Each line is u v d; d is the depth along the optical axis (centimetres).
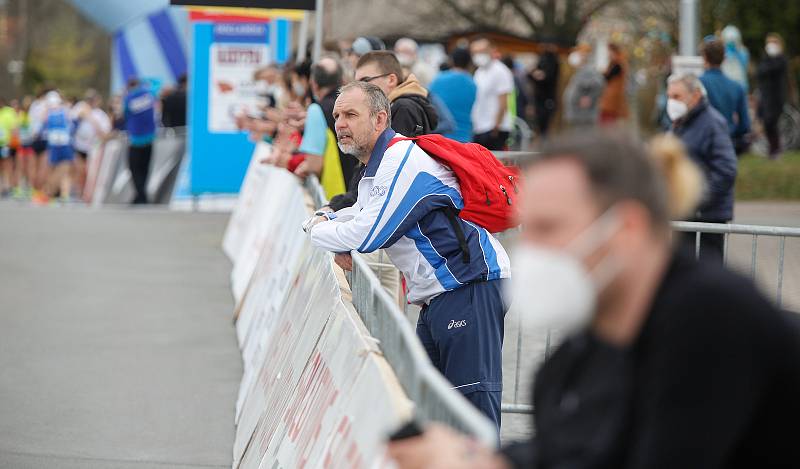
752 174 4159
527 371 1625
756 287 461
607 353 486
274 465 1061
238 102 4288
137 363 1855
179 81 5359
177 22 6316
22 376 1767
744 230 1380
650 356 464
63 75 13650
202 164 4294
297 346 1191
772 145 4609
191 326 2153
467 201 1156
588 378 495
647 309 468
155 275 2727
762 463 459
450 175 1166
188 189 4541
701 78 2280
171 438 1460
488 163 1166
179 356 1909
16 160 6166
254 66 4288
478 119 3488
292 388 1119
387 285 1516
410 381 677
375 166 1170
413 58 2736
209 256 3042
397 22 8175
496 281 1173
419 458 527
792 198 3834
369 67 1530
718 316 449
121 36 6412
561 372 511
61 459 1358
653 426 453
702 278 459
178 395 1666
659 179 475
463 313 1162
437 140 1166
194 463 1359
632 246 469
